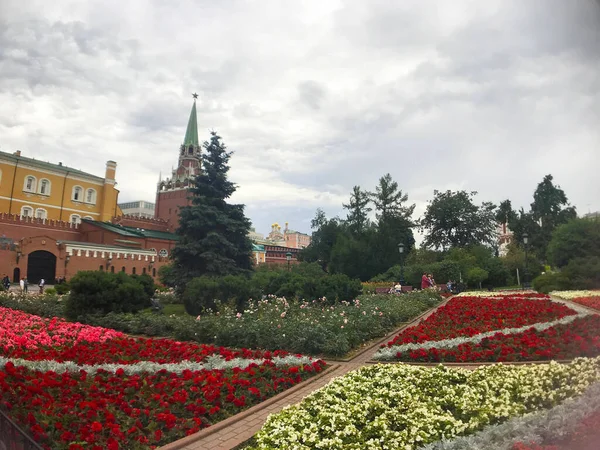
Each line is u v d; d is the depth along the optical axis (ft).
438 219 176.86
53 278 130.52
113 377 22.24
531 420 13.93
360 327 37.09
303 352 31.68
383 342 37.35
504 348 27.78
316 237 207.51
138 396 19.10
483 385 19.39
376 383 20.75
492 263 128.77
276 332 33.94
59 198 189.78
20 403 16.70
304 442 13.87
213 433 16.56
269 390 21.43
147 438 15.33
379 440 13.80
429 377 21.31
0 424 13.35
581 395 15.69
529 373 20.34
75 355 27.86
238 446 15.43
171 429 16.05
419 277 121.08
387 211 171.22
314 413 16.83
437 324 40.24
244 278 55.47
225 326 36.60
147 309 55.47
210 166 81.92
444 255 154.20
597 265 67.62
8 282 104.27
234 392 20.52
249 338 33.78
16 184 174.19
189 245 74.54
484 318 42.68
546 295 70.08
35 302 60.54
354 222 179.63
